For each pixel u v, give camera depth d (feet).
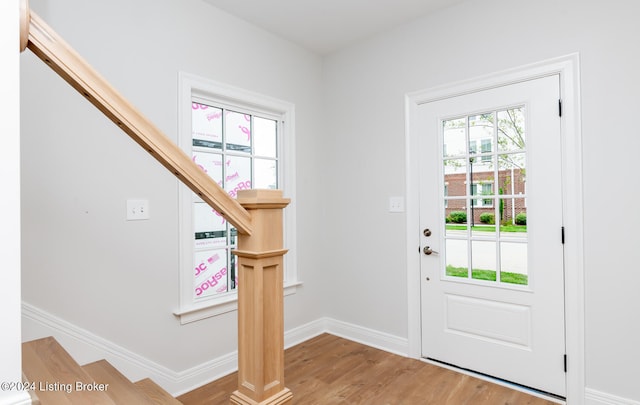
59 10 5.64
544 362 6.85
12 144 2.57
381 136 9.24
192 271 7.35
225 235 8.30
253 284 3.88
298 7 7.97
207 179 3.55
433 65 8.29
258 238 3.87
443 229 8.23
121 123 3.17
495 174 7.50
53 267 5.57
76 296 5.80
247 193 3.96
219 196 3.63
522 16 7.07
